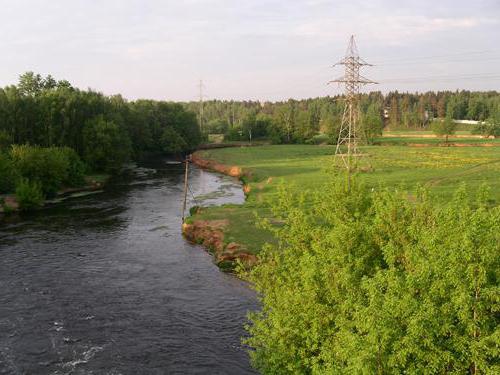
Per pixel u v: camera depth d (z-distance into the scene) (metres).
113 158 97.94
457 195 17.27
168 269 40.56
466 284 13.39
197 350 27.48
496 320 13.91
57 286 36.25
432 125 156.88
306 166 101.25
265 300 21.00
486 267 13.47
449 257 13.60
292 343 17.95
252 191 75.44
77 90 108.19
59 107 92.88
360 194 24.77
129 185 85.81
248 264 40.19
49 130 89.88
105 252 44.94
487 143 150.00
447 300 13.95
